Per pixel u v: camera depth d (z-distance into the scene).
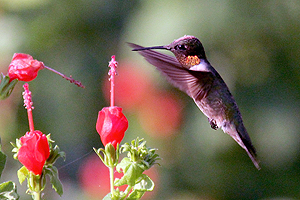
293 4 9.20
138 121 10.14
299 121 9.45
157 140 10.01
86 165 10.25
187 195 9.98
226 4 9.04
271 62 9.43
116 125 5.84
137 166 5.80
